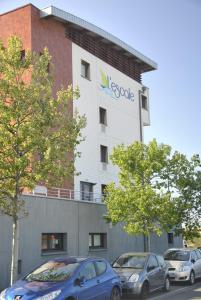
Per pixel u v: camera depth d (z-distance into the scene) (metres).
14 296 10.85
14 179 14.00
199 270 21.86
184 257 21.27
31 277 11.95
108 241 25.77
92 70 32.66
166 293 17.53
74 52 30.91
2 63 14.28
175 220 22.77
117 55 37.00
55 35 29.28
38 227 19.70
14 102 13.90
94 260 12.91
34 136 13.62
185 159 25.03
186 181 24.89
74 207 22.78
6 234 17.55
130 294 15.46
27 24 27.28
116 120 34.94
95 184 31.34
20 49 14.71
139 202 21.75
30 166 13.94
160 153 23.36
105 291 12.62
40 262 19.53
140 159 23.22
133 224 22.47
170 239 34.59
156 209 21.91
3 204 14.10
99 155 32.22
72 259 12.66
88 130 31.33
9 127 13.88
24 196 18.94
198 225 26.86
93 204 24.52
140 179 23.03
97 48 34.25
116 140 34.56
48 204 20.64
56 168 14.00
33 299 10.66
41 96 14.33
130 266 16.44
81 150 30.36
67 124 14.65
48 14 28.03
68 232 22.06
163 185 23.61
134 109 37.88
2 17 28.12
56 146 14.09
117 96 35.53
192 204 25.92
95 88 32.69
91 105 31.97
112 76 35.19
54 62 28.67
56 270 11.97
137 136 37.62
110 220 23.78
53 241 21.30
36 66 14.70
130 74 38.69
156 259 17.52
